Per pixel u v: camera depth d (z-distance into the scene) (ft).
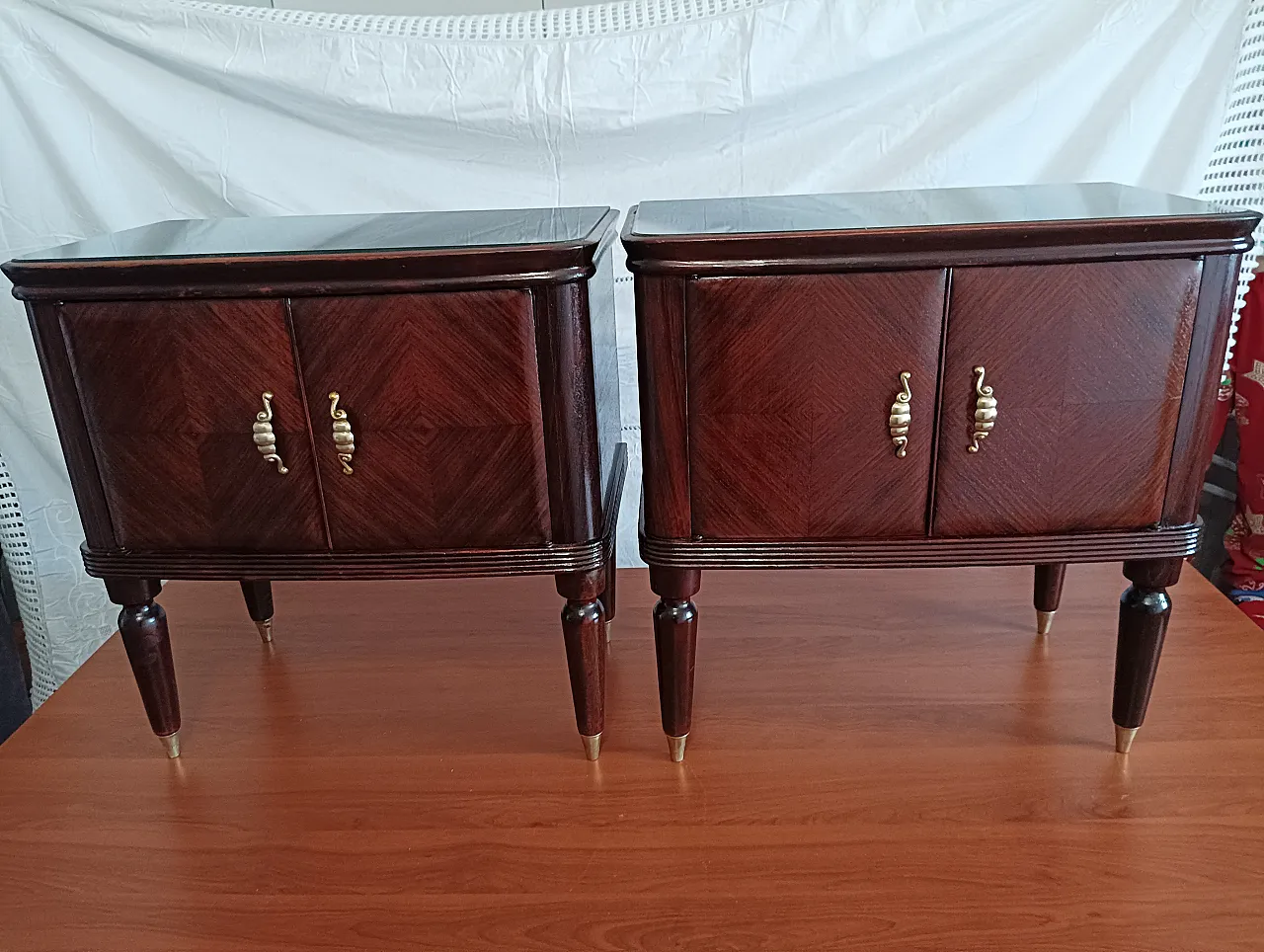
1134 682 3.08
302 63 4.15
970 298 2.68
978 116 4.12
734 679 3.73
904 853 2.82
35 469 4.76
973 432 2.81
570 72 4.15
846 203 3.31
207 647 4.17
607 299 3.68
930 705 3.52
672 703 3.16
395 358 2.81
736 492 2.93
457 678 3.85
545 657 4.00
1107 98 4.08
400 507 2.98
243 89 4.19
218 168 4.29
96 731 3.60
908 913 2.61
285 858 2.91
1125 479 2.86
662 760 3.28
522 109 4.20
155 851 2.96
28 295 2.81
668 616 3.06
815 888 2.71
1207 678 3.58
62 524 4.87
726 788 3.13
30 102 4.19
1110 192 3.37
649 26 4.10
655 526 3.00
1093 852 2.80
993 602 4.28
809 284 2.69
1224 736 3.27
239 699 3.76
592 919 2.64
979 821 2.94
